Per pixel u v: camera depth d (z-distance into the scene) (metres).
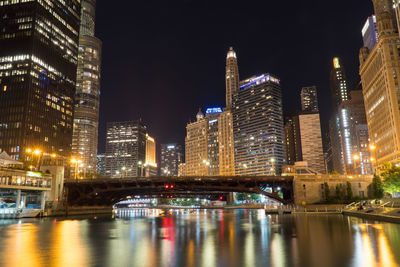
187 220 82.00
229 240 38.69
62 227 62.31
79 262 25.88
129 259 27.05
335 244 33.41
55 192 108.75
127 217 103.31
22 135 191.38
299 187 108.12
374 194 101.56
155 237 43.59
